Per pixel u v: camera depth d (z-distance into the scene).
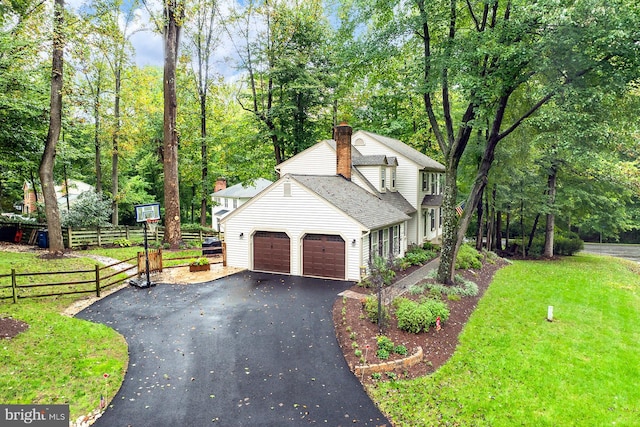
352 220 16.95
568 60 12.00
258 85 31.45
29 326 10.77
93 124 28.91
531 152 23.55
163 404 8.02
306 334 11.47
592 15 10.70
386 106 33.06
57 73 18.12
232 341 10.98
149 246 24.02
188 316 12.79
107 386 8.52
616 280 21.11
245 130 29.67
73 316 12.49
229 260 19.89
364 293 15.26
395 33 15.04
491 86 13.38
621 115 13.48
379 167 23.30
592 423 7.83
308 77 26.38
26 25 16.39
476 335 12.02
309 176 19.59
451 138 16.34
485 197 27.64
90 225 25.25
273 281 17.17
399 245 22.19
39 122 21.47
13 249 21.17
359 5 15.36
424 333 11.55
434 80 14.95
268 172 31.59
